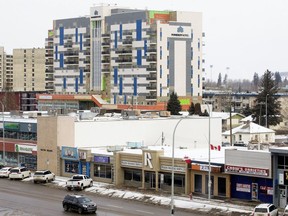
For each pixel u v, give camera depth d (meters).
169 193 79.25
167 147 98.94
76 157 94.06
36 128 104.06
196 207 69.44
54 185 89.12
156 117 111.44
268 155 69.75
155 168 81.94
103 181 90.38
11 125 109.38
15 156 109.94
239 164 72.50
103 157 89.50
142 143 101.12
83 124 99.69
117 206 71.25
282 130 187.38
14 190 84.38
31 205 72.44
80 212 66.94
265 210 61.88
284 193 69.56
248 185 73.00
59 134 98.38
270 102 188.38
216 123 117.25
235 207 68.69
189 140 112.38
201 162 76.69
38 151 102.12
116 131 102.69
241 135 150.12
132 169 86.44
